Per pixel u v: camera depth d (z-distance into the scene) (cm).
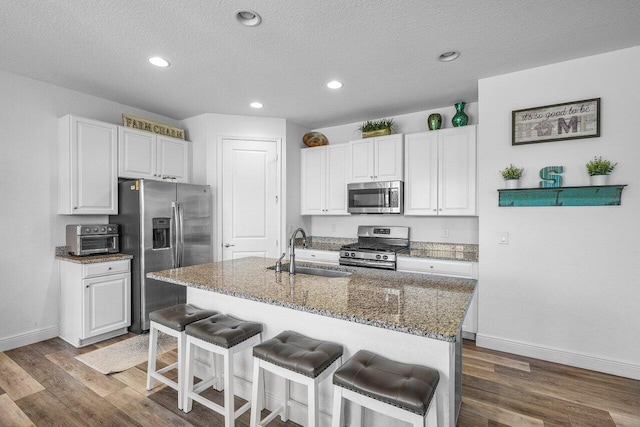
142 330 323
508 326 286
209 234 386
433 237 393
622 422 192
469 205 338
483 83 295
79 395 217
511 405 209
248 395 210
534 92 274
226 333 177
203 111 394
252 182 415
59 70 281
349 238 454
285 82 307
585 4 189
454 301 163
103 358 270
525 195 277
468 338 318
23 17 204
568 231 262
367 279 213
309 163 447
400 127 409
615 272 247
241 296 178
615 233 246
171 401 211
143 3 191
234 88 322
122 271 319
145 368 254
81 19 207
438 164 354
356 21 208
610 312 249
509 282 285
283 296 171
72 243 310
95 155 320
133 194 329
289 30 219
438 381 137
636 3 188
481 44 236
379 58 258
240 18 207
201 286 199
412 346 150
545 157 270
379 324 134
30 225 299
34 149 300
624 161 243
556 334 267
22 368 253
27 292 297
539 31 219
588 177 254
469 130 338
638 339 240
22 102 293
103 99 351
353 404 167
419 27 215
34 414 197
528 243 277
